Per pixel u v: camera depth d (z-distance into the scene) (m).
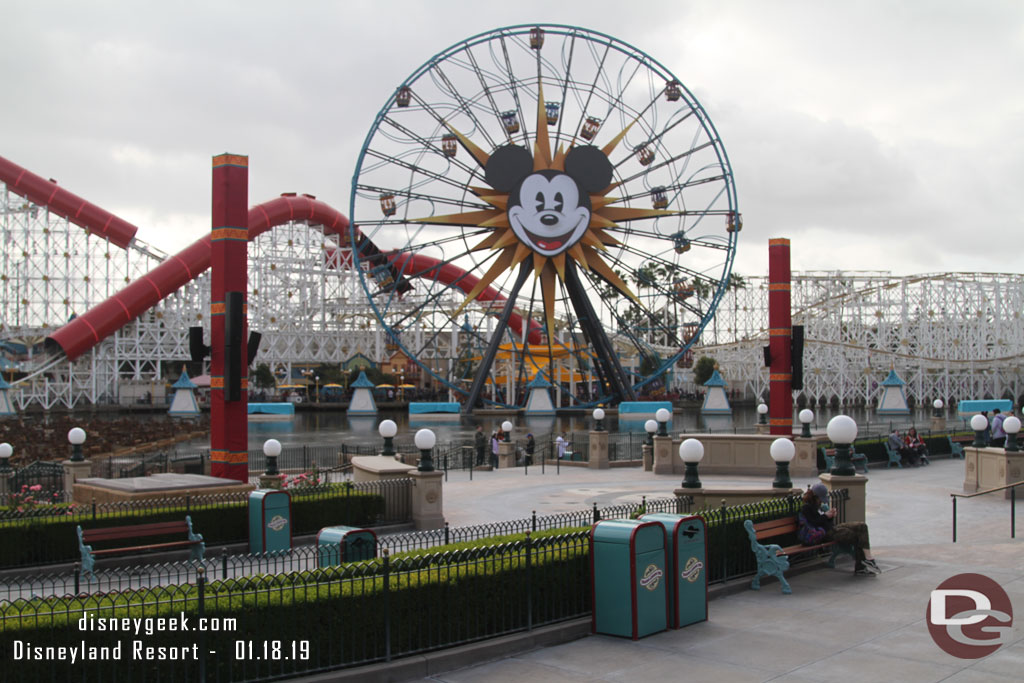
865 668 13.05
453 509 31.84
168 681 11.67
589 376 135.38
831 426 20.77
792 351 47.16
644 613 14.67
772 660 13.46
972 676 12.67
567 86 87.69
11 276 120.12
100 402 132.88
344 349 161.00
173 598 12.37
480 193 89.88
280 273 141.25
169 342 135.38
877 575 19.05
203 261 112.75
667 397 146.62
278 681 12.23
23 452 46.53
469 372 138.62
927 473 41.41
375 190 84.38
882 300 149.12
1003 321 150.12
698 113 87.31
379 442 72.31
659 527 15.03
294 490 26.27
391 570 13.65
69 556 22.03
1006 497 31.64
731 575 18.08
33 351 126.69
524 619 14.69
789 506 19.53
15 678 11.09
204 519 23.69
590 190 90.69
